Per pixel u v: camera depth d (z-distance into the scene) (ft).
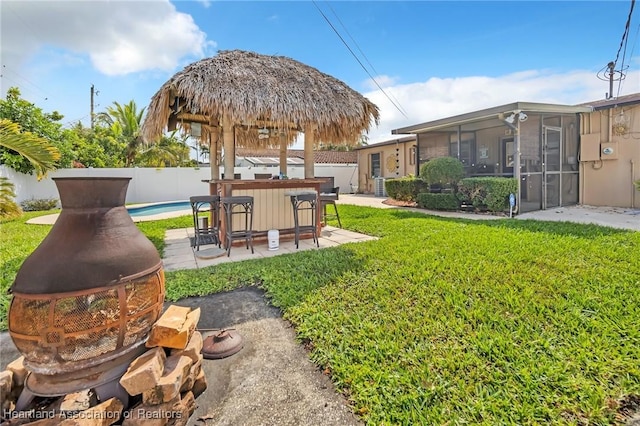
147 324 6.10
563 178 31.55
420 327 8.21
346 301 9.97
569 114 31.14
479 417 5.37
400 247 16.19
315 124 19.13
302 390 6.29
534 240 16.57
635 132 28.71
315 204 19.48
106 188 5.72
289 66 19.62
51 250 5.31
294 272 12.95
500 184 28.02
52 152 18.90
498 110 28.48
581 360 6.62
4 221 28.76
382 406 5.69
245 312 9.79
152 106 18.33
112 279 5.40
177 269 14.19
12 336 5.22
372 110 21.27
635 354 6.73
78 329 5.23
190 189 52.31
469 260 13.44
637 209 28.35
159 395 5.29
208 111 17.39
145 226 26.35
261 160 62.85
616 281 10.52
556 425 5.15
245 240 18.80
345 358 7.08
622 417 5.32
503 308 9.05
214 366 7.14
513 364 6.59
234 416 5.71
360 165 65.16
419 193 36.32
